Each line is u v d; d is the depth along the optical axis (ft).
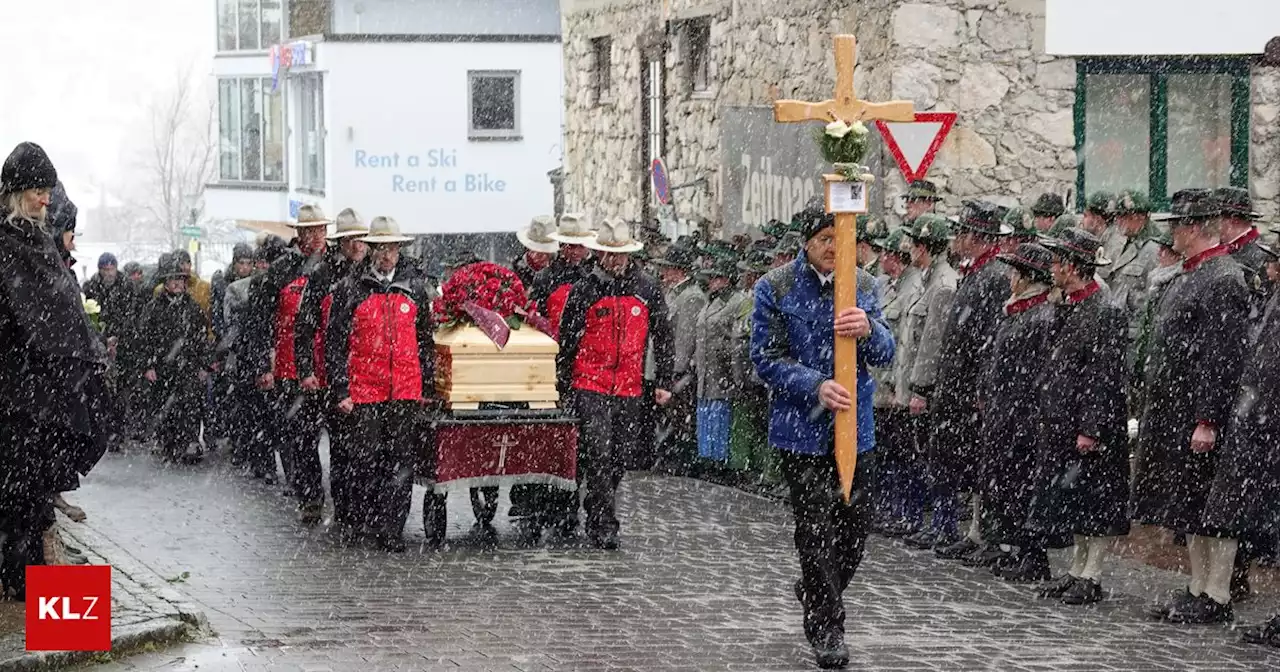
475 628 37.14
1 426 36.35
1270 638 35.86
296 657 34.06
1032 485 42.68
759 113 77.56
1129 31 66.33
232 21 197.98
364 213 161.17
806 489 33.71
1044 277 42.88
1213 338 38.47
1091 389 40.04
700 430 62.13
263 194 192.75
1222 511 37.45
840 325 33.04
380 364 48.32
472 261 56.70
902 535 49.85
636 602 40.29
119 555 45.32
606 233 48.91
